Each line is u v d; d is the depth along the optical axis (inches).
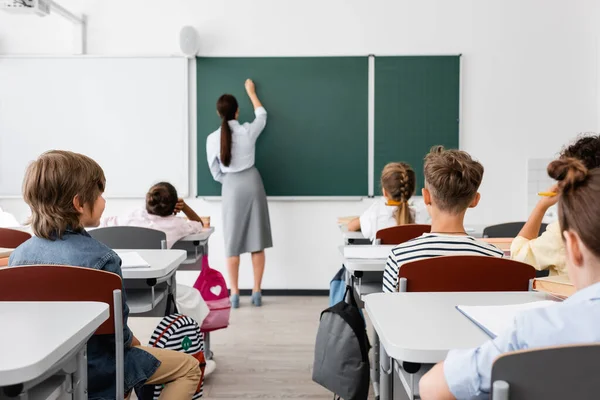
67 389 44.4
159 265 77.0
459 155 69.9
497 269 62.1
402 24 181.0
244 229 171.6
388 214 118.3
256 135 174.4
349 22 180.9
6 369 32.0
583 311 30.8
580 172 30.6
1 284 55.5
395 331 42.9
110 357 59.6
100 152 182.5
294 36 181.2
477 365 33.2
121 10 180.5
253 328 146.7
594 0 179.9
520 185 184.4
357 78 181.8
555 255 70.8
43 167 58.3
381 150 183.2
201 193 183.3
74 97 181.0
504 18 180.7
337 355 70.1
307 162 183.8
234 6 180.5
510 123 182.9
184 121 182.1
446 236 67.2
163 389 64.7
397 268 66.3
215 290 117.5
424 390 36.3
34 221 59.6
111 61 180.5
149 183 183.3
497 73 181.9
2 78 180.1
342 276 99.0
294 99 182.2
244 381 108.8
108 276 56.9
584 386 27.5
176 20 180.7
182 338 80.7
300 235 185.5
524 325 31.9
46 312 44.9
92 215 62.0
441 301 52.7
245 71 181.6
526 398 27.9
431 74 181.5
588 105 182.1
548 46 181.3
